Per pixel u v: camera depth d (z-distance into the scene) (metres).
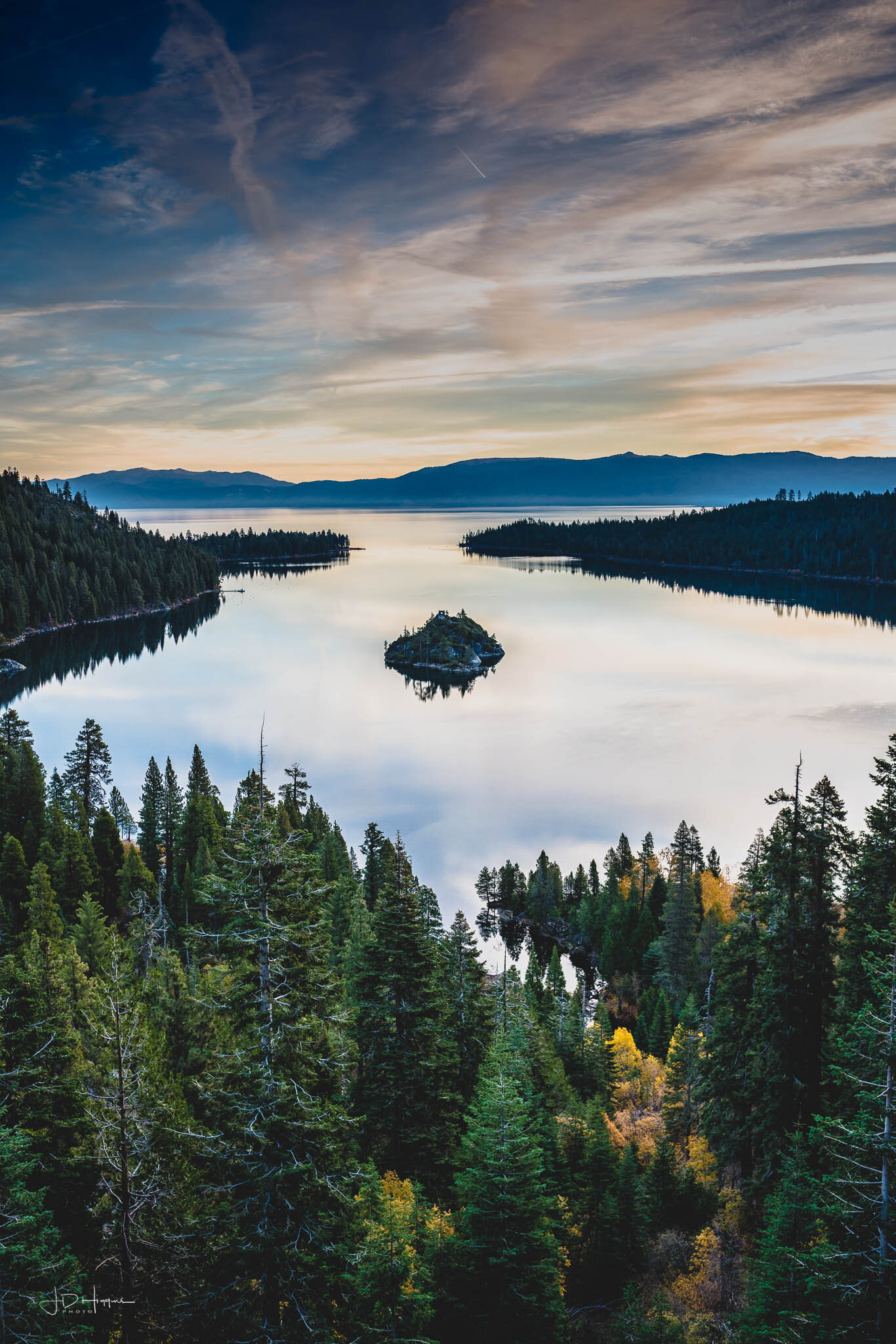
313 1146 21.06
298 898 21.69
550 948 103.81
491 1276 24.80
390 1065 33.03
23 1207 19.30
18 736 105.44
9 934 58.56
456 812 145.12
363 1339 21.98
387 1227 22.64
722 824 137.25
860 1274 20.83
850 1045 23.34
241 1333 20.47
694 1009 59.69
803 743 180.00
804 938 32.72
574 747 184.25
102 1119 22.38
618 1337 28.97
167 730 198.88
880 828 32.75
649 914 91.50
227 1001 21.22
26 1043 27.06
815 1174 28.28
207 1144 21.28
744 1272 31.39
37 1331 18.73
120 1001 22.52
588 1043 58.03
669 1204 37.47
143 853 90.62
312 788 158.38
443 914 110.38
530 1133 35.44
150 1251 22.69
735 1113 36.16
